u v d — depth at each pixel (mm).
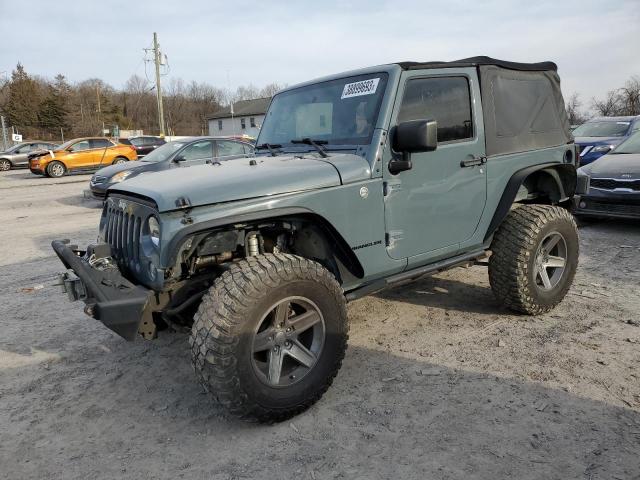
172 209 2693
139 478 2553
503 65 4125
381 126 3324
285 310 2877
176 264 2787
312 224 3219
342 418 2965
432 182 3598
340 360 3121
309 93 3971
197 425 2988
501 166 4035
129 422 3057
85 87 86375
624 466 2439
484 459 2539
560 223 4230
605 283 5070
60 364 3861
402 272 3664
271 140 4160
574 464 2469
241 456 2678
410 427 2842
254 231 3139
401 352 3762
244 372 2689
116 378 3615
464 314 4430
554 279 4371
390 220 3410
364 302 4789
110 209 3480
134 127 84750
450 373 3416
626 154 7867
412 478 2436
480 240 4000
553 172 4547
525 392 3131
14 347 4184
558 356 3570
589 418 2828
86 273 2906
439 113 3645
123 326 2771
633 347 3660
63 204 13102
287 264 2842
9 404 3312
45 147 29297
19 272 6539
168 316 3006
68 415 3162
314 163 3225
